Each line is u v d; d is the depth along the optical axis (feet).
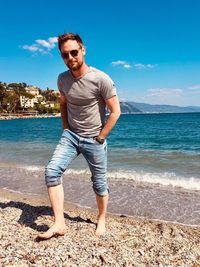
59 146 14.76
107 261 12.51
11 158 49.83
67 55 13.26
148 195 25.71
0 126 258.57
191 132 125.18
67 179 31.89
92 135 14.56
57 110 625.41
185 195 25.59
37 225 16.22
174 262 12.85
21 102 579.48
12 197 25.94
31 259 12.21
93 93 13.92
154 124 219.61
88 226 16.49
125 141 86.02
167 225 18.62
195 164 40.88
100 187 15.23
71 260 12.41
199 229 18.35
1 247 13.17
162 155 51.26
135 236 15.69
